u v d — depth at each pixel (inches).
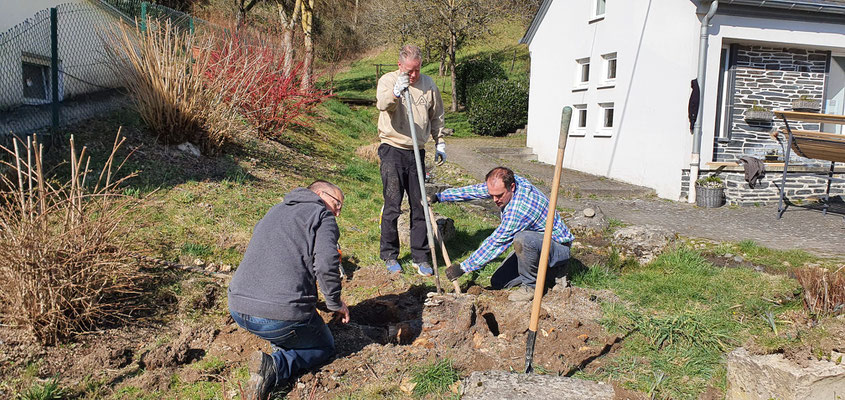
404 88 189.0
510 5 1064.8
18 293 139.1
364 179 369.4
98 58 312.2
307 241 131.6
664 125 450.3
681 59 432.1
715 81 431.8
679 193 436.5
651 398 134.1
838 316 148.2
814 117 344.8
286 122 408.2
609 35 518.0
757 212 393.4
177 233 212.7
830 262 251.8
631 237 249.4
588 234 287.0
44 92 273.1
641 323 170.1
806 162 462.0
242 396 123.6
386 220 215.3
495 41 1379.2
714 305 189.6
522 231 183.2
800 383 116.3
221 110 316.5
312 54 621.0
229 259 205.8
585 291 193.2
